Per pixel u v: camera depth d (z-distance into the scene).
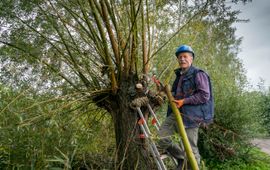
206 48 8.16
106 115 6.07
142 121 4.97
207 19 6.76
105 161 5.57
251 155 9.50
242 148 9.40
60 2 5.66
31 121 4.27
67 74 5.56
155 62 6.25
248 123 9.41
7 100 4.47
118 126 5.30
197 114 4.55
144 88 5.25
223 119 9.12
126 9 5.54
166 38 6.42
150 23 6.08
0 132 4.11
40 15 5.56
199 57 7.97
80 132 5.05
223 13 6.52
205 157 9.06
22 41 5.50
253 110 9.67
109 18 5.47
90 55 5.71
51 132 4.37
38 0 5.43
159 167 4.57
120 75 5.38
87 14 5.53
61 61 5.48
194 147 4.61
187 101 4.50
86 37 5.79
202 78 4.57
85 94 5.31
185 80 4.69
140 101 5.06
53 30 5.64
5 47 5.48
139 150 5.02
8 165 4.15
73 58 5.49
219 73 9.73
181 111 4.61
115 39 5.38
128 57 5.40
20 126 4.12
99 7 5.28
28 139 4.23
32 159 4.08
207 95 4.49
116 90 5.35
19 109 4.39
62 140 4.51
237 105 9.33
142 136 4.91
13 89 4.89
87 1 5.46
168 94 4.04
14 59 5.48
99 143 5.82
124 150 5.13
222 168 8.66
